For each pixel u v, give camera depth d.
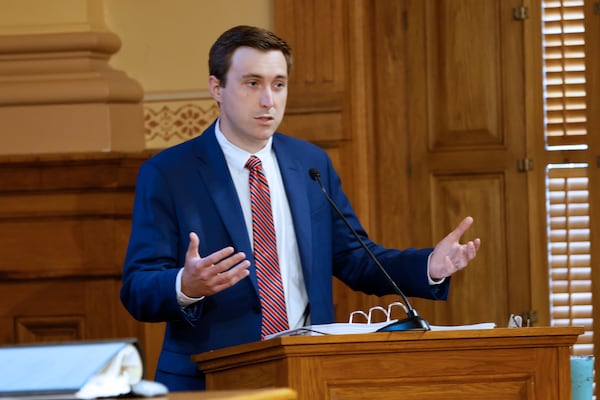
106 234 12.52
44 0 13.05
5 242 12.62
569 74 13.84
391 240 13.95
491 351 6.46
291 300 7.94
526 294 13.81
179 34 13.38
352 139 13.29
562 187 13.84
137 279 7.56
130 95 13.01
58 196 12.55
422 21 13.96
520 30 13.85
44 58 12.95
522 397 6.47
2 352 4.66
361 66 13.28
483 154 13.91
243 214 7.96
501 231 13.88
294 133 13.32
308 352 6.25
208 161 8.04
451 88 13.94
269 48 7.91
